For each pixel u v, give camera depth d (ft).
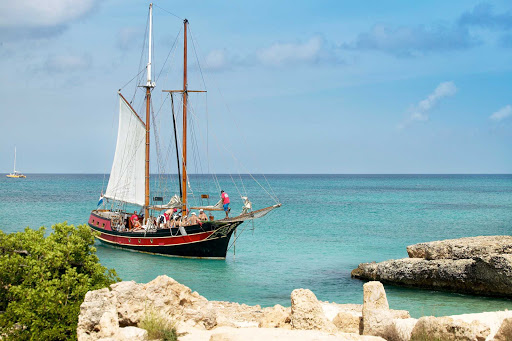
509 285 105.91
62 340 65.16
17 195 463.83
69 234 81.66
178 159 195.62
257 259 160.25
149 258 169.68
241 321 77.77
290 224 253.65
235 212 324.39
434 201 446.60
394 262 123.34
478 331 51.34
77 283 70.79
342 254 167.32
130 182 213.87
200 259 166.50
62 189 592.60
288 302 106.73
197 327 62.49
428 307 100.48
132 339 51.85
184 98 193.06
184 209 190.08
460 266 112.57
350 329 64.75
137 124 211.82
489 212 332.60
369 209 352.08
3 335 64.80
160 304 62.13
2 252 75.82
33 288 69.00
